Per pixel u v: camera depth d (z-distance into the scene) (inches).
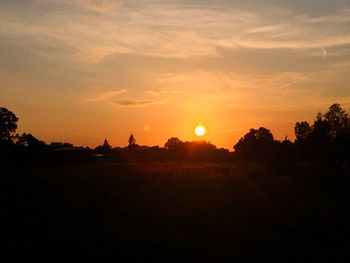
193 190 1299.2
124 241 598.5
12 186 1333.7
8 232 650.2
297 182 1568.7
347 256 522.6
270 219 790.5
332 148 2113.7
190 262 497.4
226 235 647.1
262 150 3075.8
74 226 708.7
